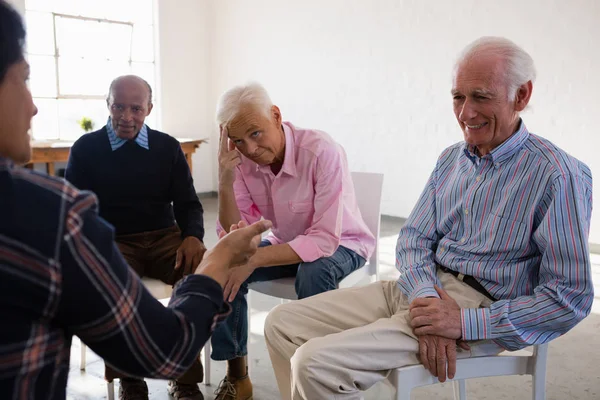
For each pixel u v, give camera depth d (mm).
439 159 1730
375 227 2287
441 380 1402
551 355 2549
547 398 2145
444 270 1634
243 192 2133
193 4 6695
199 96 6930
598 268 3912
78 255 675
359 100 5594
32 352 671
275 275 2092
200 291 860
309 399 1393
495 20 4590
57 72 5965
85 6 6043
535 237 1422
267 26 6270
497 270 1487
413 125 5219
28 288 649
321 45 5820
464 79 1458
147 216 2186
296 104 6160
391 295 1688
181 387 2080
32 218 657
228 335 2002
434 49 4973
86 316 692
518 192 1451
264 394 2170
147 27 6520
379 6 5301
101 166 2119
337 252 2045
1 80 716
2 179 667
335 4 5633
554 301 1356
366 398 2154
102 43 6230
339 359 1385
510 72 1415
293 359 1421
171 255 2152
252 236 990
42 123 5945
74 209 686
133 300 733
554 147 1455
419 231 1701
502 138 1478
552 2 4270
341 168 1990
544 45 4359
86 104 6227
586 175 1444
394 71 5281
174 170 2217
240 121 1875
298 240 1934
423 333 1408
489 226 1502
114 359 747
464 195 1583
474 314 1397
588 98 4199
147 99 2137
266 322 1693
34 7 5711
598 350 2604
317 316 1662
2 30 707
